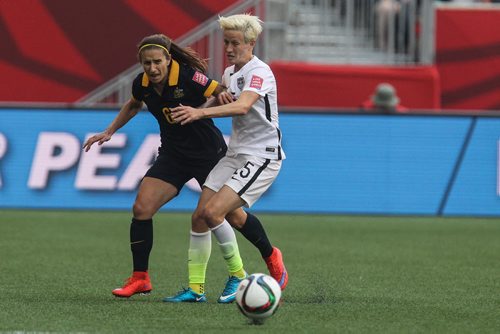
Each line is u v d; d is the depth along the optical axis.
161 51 25.38
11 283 29.81
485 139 53.53
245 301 22.17
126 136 53.12
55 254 37.22
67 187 53.22
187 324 22.89
